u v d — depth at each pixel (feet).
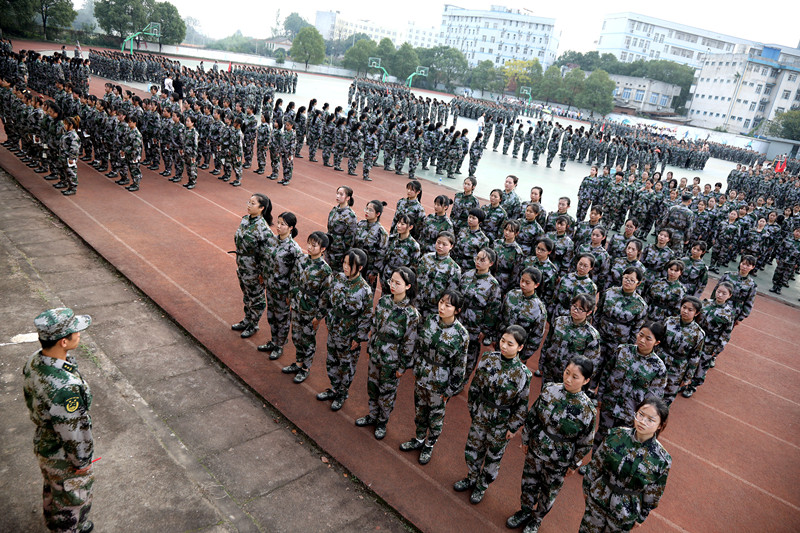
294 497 15.71
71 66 87.92
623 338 21.68
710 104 299.79
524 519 15.72
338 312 18.72
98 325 23.62
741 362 30.07
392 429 19.75
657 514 17.21
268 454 17.42
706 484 19.08
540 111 218.38
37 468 15.12
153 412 18.45
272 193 49.42
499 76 323.98
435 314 16.74
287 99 131.95
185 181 49.42
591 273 28.48
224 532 14.01
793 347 33.12
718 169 131.85
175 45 239.91
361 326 18.89
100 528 13.51
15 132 50.83
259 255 22.53
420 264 23.16
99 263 30.09
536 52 387.55
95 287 27.14
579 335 18.69
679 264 24.88
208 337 24.02
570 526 16.20
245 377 21.47
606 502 13.01
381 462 17.76
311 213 44.55
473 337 21.91
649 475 12.37
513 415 15.25
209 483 15.65
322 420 19.53
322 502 15.71
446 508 16.14
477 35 406.62
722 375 28.22
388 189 57.31
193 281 29.27
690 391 25.35
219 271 30.99
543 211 35.04
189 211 40.83
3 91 48.88
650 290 26.30
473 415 15.97
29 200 38.58
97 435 16.83
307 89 170.19
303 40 292.20
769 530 17.17
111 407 18.29
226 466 16.52
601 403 18.75
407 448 18.45
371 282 27.32
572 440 13.99
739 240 45.98
